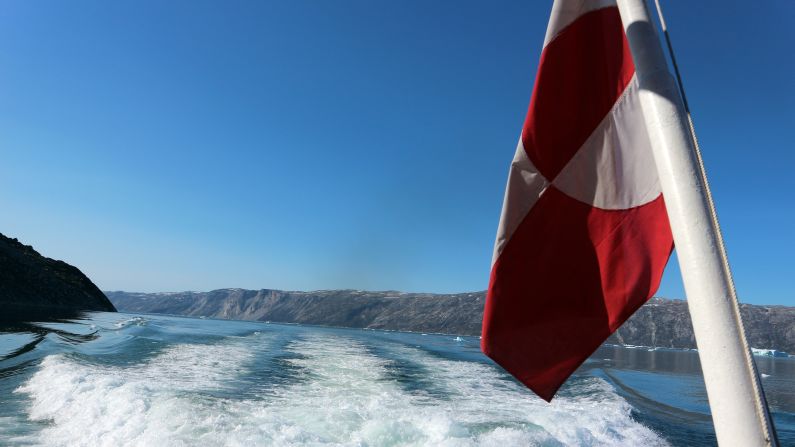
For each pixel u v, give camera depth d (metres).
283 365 19.23
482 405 13.65
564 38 2.66
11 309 55.38
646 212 2.55
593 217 2.67
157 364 16.91
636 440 11.96
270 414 10.05
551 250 2.72
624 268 2.59
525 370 2.66
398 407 12.11
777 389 29.72
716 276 1.50
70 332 29.06
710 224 1.56
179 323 54.75
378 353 28.12
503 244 2.77
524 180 2.75
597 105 2.66
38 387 11.95
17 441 8.11
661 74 1.75
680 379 30.45
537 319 2.72
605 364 39.53
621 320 2.53
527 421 11.46
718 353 1.45
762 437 1.36
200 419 9.18
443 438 9.34
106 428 8.76
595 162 2.66
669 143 1.66
